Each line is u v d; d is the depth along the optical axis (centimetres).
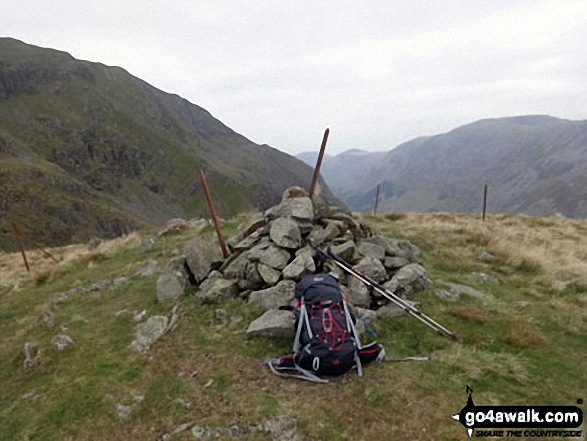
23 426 458
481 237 1232
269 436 402
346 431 400
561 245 1266
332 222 853
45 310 862
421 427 397
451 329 601
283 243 766
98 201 15500
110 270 1227
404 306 616
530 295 777
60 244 11375
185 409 454
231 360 549
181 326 664
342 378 486
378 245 855
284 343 582
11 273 1596
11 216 11312
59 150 18288
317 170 897
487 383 466
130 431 432
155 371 541
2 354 665
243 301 717
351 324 501
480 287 805
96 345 637
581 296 768
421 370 493
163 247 1422
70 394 505
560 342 576
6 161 14375
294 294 618
